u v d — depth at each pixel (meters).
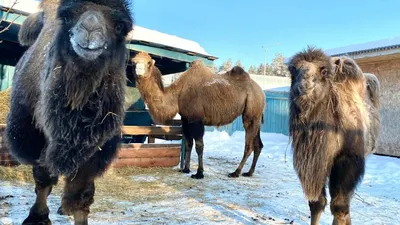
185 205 3.47
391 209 3.64
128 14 1.76
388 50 7.32
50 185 2.31
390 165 6.38
